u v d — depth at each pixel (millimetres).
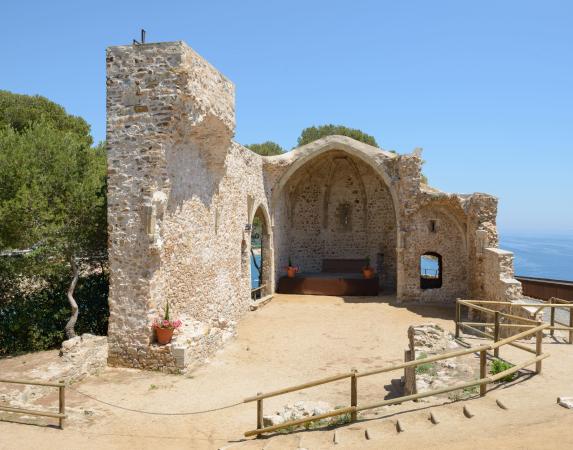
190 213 14000
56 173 12758
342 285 24078
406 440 6004
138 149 11859
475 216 19594
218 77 14039
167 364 11766
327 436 7012
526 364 7844
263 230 23328
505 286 15016
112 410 9328
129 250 11906
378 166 22469
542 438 5484
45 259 12203
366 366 13141
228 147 15508
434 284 24344
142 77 11844
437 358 7234
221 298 16672
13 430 8008
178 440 8125
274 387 11133
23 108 25766
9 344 12383
